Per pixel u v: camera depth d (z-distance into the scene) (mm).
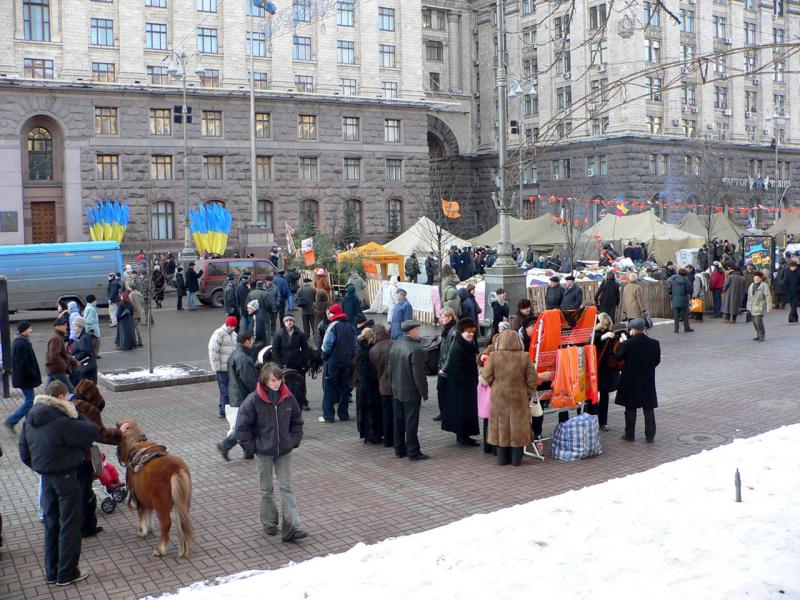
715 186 61062
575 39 65062
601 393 13508
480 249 48125
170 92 53688
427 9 75812
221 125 56344
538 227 42656
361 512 9938
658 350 12812
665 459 11922
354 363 15086
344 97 60719
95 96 51594
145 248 51969
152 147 53594
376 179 62875
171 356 23422
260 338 22031
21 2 50062
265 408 9078
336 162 61000
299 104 58938
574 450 11984
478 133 78875
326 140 60406
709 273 30875
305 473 11695
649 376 12750
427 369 18406
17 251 31734
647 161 65938
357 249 38219
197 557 8633
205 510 10172
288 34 58688
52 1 50719
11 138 49469
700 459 11109
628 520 8625
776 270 34750
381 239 63156
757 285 23609
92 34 52312
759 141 73562
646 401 12727
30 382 14633
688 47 65250
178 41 54719
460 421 12898
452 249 39375
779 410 14695
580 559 7555
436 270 38188
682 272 26000
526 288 24391
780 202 75000
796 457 10812
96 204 51844
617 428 13938
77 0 51250
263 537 9195
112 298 29547
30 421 7910
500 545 8031
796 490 9398
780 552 7496
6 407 16875
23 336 14625
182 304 37281
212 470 11945
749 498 9195
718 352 21734
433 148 79938
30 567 8523
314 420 15203
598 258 44688
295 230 51438
